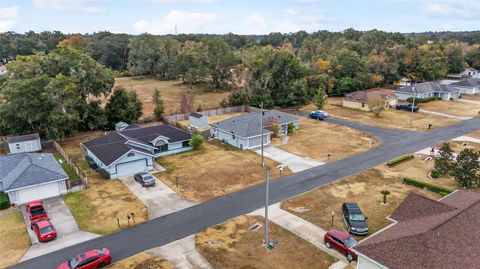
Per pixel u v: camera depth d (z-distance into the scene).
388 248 18.97
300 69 78.62
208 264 22.91
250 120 51.47
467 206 22.12
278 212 29.80
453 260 17.50
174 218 29.09
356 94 74.31
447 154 35.88
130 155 38.62
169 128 49.66
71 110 51.16
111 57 136.25
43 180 32.59
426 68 100.06
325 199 32.16
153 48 119.75
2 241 25.98
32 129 52.38
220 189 34.72
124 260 23.45
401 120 62.59
